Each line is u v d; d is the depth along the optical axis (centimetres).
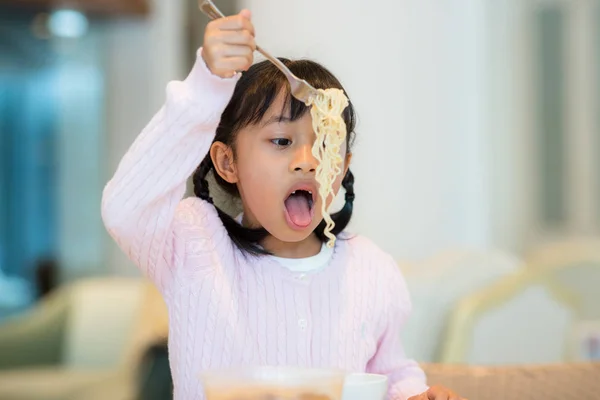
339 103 143
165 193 140
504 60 627
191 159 139
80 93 570
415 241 407
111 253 570
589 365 171
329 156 142
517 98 630
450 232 430
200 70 133
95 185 570
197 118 134
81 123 570
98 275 570
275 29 388
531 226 634
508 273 314
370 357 164
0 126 568
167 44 566
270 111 147
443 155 423
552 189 636
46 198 572
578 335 298
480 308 280
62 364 431
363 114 392
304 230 148
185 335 150
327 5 386
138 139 140
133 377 343
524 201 634
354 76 390
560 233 630
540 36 628
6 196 571
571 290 336
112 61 567
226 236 158
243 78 153
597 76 623
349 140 165
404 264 320
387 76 395
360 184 393
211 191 166
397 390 163
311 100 141
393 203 400
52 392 369
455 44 439
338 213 171
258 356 153
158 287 154
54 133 571
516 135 632
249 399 104
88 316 432
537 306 291
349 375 126
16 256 572
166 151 138
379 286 167
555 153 634
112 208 140
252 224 161
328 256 166
